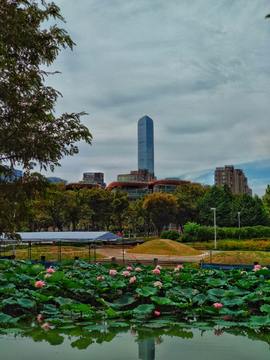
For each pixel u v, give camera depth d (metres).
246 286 7.99
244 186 163.50
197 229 50.28
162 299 7.21
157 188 133.75
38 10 8.03
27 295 7.88
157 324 6.53
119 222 73.62
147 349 5.23
